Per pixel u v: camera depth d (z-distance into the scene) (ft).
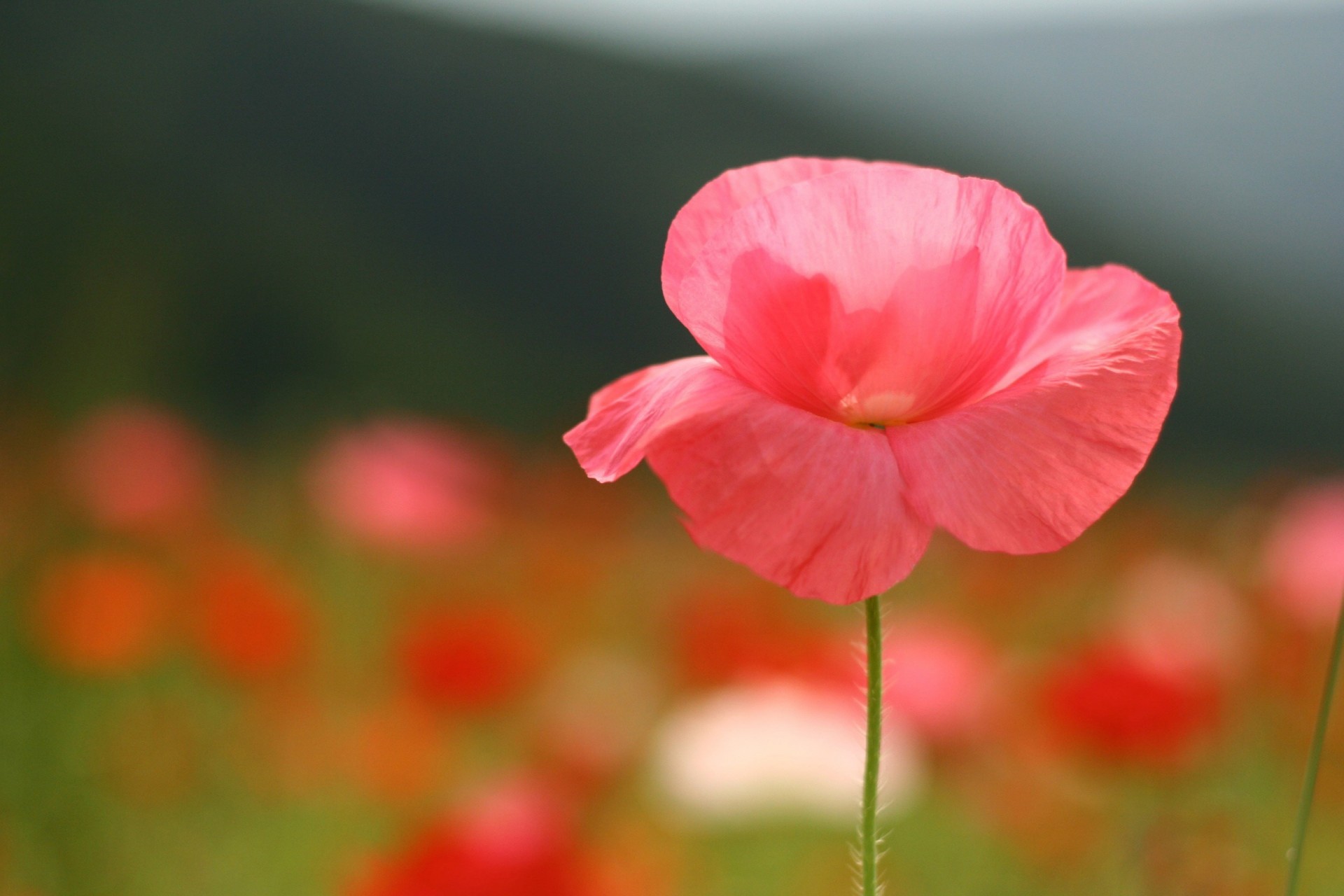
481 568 5.94
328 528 5.87
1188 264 54.34
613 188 48.29
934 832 3.84
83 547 5.25
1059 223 60.23
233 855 4.01
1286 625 4.14
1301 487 6.21
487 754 4.50
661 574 6.77
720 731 2.93
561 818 2.55
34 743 4.11
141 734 4.18
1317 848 3.62
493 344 36.37
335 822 4.18
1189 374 40.86
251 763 4.29
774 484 2.01
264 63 40.37
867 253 2.04
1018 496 2.01
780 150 56.70
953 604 5.74
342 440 4.42
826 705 3.06
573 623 5.74
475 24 51.34
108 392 7.64
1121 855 3.04
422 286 37.19
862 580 2.00
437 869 2.47
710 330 2.05
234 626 4.13
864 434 2.04
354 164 41.65
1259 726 3.97
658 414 2.05
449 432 4.66
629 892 2.94
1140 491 11.64
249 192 33.06
